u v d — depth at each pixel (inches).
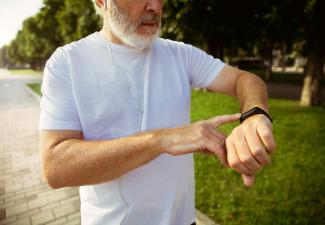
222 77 54.4
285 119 330.0
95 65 45.4
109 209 47.3
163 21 390.0
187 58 55.6
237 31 389.4
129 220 47.3
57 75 42.9
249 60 1510.8
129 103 46.6
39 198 161.3
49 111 41.3
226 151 32.4
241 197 152.6
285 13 328.2
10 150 249.4
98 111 44.8
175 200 50.1
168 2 354.0
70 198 160.4
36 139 285.1
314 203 144.9
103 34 49.8
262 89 47.9
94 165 34.6
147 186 46.9
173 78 51.5
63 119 41.6
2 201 158.9
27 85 935.7
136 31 45.0
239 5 350.9
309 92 428.5
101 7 49.1
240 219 133.7
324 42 391.2
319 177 173.3
